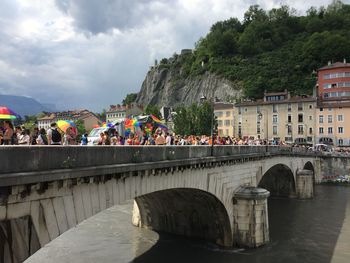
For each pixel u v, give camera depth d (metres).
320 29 149.12
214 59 155.38
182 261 25.78
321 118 94.00
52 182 11.33
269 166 43.25
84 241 29.33
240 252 28.42
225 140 36.44
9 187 9.71
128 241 29.94
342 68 100.31
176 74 179.38
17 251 10.03
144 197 30.50
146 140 23.56
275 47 150.75
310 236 33.88
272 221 40.69
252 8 180.25
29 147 10.29
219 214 29.83
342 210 47.91
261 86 124.19
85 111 150.75
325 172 80.50
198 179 24.03
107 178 14.28
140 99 197.00
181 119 101.94
